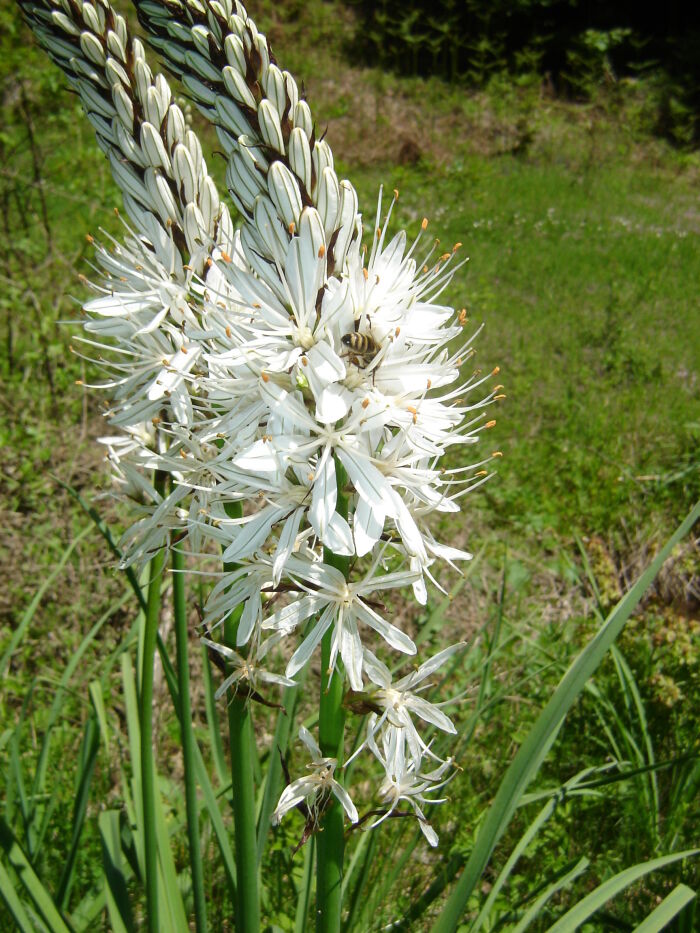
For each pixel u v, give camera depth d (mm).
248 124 238
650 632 553
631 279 1396
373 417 233
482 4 2623
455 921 233
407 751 281
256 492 245
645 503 759
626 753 478
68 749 467
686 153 2205
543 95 2541
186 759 287
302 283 232
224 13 238
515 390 958
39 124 1010
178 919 303
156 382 254
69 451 678
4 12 823
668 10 2707
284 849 396
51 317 747
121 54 258
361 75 2457
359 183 1675
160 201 259
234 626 265
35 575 572
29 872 274
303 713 494
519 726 485
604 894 247
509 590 617
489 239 1519
